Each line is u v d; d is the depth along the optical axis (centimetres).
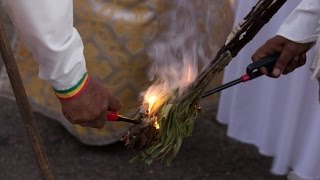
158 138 157
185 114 156
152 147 158
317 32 171
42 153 153
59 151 267
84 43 237
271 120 242
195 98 157
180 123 157
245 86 244
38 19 128
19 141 273
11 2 127
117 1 229
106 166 259
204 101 256
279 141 242
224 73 247
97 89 145
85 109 143
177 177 254
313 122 228
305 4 171
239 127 258
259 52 179
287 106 231
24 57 253
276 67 173
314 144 230
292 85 225
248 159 266
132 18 226
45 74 138
